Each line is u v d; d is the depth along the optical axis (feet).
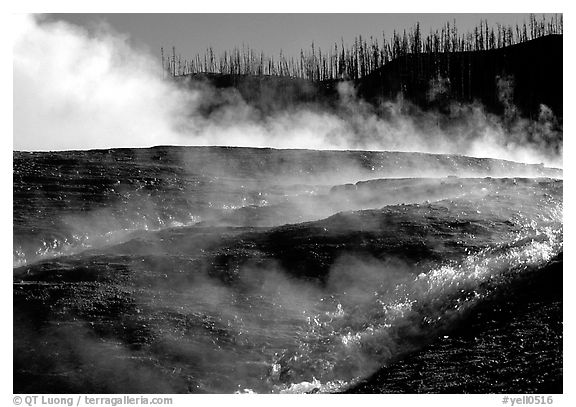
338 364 43.65
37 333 46.06
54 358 43.88
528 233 61.31
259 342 45.88
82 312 48.21
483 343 42.34
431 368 40.65
